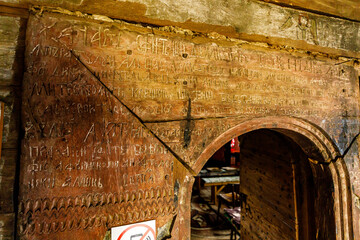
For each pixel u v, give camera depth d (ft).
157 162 5.22
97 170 4.77
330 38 7.36
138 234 4.98
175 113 5.41
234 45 6.13
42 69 4.50
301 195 8.17
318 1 7.15
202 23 5.89
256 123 6.20
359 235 7.10
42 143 4.43
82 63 4.78
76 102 4.69
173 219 5.31
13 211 4.29
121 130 4.97
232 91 5.98
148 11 5.41
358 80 7.64
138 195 5.05
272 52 6.50
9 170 4.31
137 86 5.14
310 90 6.87
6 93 4.35
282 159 8.79
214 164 31.76
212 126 5.73
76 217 4.59
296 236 8.02
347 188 7.18
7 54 4.40
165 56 5.43
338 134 7.14
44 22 4.56
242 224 12.16
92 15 4.97
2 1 4.44
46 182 4.43
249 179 11.37
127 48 5.12
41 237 4.36
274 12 6.68
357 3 7.68
